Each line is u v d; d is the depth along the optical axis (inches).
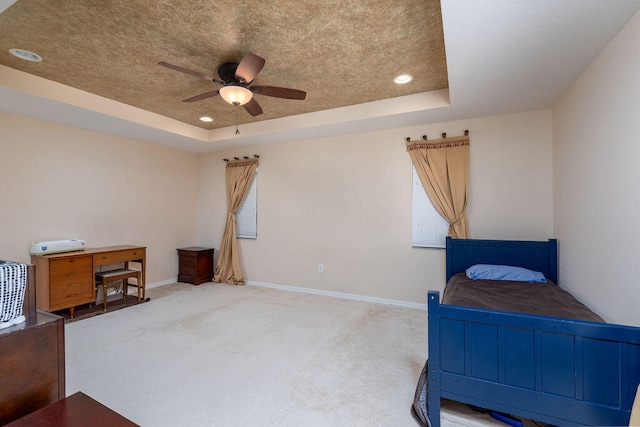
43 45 92.7
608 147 77.9
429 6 75.0
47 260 128.5
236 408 74.0
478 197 140.6
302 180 185.2
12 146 133.0
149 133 167.3
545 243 124.7
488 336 58.6
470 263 137.7
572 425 53.0
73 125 151.1
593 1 60.8
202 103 142.0
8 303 51.4
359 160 167.9
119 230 175.6
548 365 54.4
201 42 91.2
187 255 205.0
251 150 203.2
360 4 74.1
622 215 71.5
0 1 60.9
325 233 177.9
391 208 160.1
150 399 77.3
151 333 119.3
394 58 101.1
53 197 146.8
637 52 64.5
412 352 104.0
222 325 128.3
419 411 67.1
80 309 148.3
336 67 107.3
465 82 101.3
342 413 72.4
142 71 109.9
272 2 73.2
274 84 121.2
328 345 109.3
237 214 209.5
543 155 128.8
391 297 160.4
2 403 48.9
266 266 198.2
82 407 47.8
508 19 66.9
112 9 75.8
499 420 61.4
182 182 216.1
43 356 54.0
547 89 107.3
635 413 42.7
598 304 84.1
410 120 144.5
